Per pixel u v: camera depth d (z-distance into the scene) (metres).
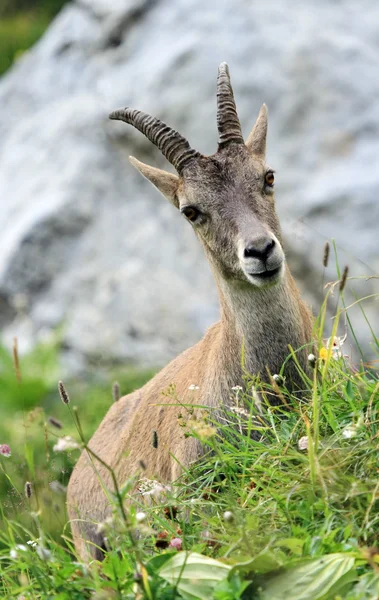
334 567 5.29
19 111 24.08
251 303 8.69
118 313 19.91
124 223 20.84
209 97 20.05
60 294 20.52
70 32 23.75
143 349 19.44
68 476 11.74
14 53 31.03
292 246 18.33
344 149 19.19
